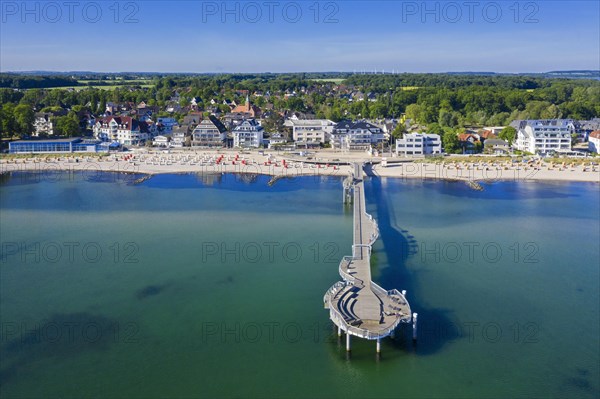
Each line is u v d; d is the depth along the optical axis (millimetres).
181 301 77500
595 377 59281
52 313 73875
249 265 92062
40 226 115812
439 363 61906
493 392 56750
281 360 62406
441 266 91375
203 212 127938
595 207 132125
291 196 145375
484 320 71750
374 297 71188
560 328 69750
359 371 60344
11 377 58969
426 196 143750
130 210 129500
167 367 61000
